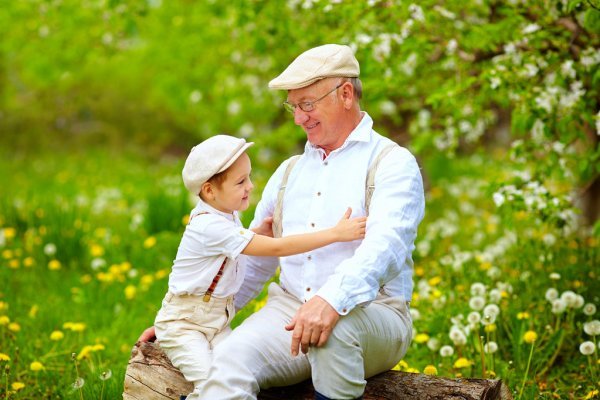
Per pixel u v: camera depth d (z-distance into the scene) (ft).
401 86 18.38
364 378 9.77
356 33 16.53
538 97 14.53
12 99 59.06
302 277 10.06
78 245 21.80
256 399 9.22
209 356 9.89
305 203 10.38
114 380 12.88
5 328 16.03
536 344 13.79
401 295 10.08
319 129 10.18
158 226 23.35
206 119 30.83
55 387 13.43
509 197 14.80
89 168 50.29
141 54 29.01
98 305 18.06
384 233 9.26
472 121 17.51
